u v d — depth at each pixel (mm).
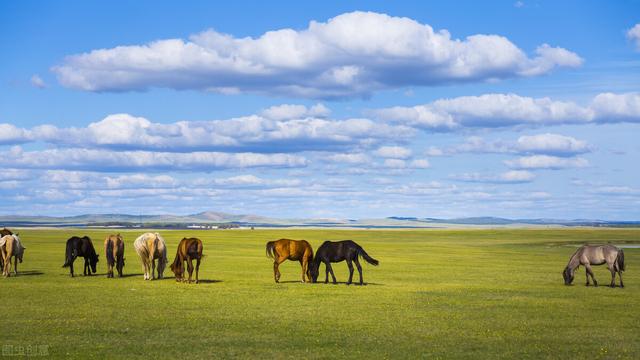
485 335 16625
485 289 27625
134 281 29078
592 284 31109
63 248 64438
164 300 22344
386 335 16500
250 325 17656
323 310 20469
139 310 20031
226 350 14562
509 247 80500
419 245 86250
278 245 28953
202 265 42469
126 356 13883
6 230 32719
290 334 16484
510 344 15547
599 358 14125
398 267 42906
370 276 35375
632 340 16172
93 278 30562
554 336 16578
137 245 29750
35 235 118688
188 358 13758
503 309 21312
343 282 30234
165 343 15242
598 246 29641
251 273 35750
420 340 15930
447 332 16984
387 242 100500
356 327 17562
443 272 38406
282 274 35406
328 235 137750
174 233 142875
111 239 31156
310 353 14344
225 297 23328
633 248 75125
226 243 87312
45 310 19797
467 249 73562
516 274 37344
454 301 23234
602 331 17344
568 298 24547
